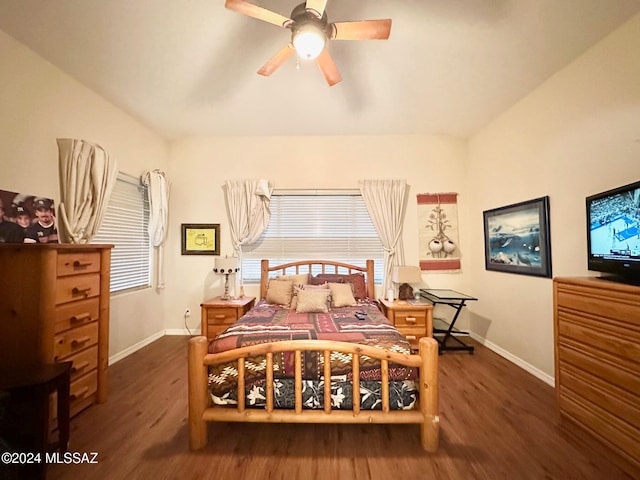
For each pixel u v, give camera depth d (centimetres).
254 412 164
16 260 164
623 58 180
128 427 181
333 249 376
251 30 189
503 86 252
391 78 243
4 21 178
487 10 170
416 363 162
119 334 290
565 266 223
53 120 221
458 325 369
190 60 220
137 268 327
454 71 232
